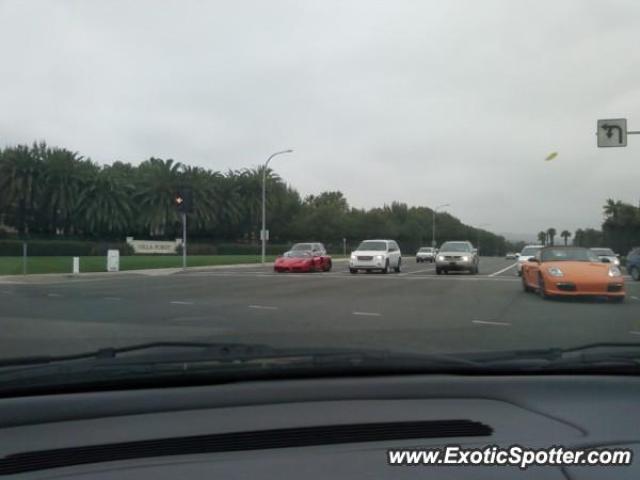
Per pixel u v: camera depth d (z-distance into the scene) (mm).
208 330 10805
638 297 17562
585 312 13586
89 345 9219
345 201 120250
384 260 31844
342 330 10680
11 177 58688
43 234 65062
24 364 4344
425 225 115312
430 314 13211
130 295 18250
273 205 79250
